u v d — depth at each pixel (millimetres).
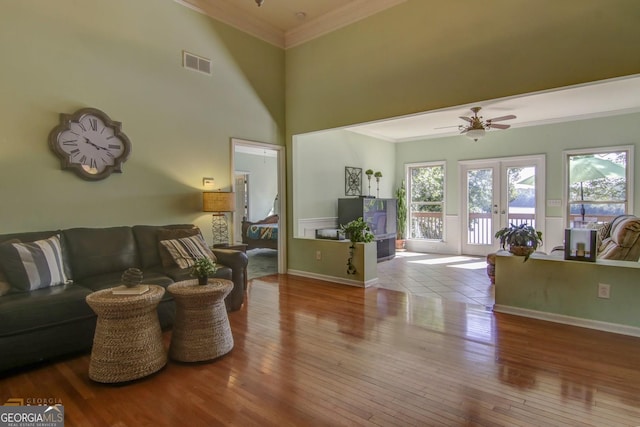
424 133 7746
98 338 2260
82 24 3389
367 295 4270
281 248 5500
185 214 4223
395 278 5262
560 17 3104
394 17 4168
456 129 7207
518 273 3480
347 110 4660
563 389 2135
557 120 6395
